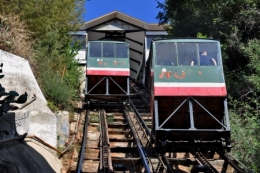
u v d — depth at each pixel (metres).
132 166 7.71
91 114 13.14
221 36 12.94
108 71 14.57
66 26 14.30
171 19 16.70
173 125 8.47
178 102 7.90
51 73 10.75
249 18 12.05
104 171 6.59
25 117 6.11
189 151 8.35
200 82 7.80
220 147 7.83
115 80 14.94
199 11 13.89
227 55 12.23
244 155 7.83
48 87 9.92
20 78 7.33
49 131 7.11
